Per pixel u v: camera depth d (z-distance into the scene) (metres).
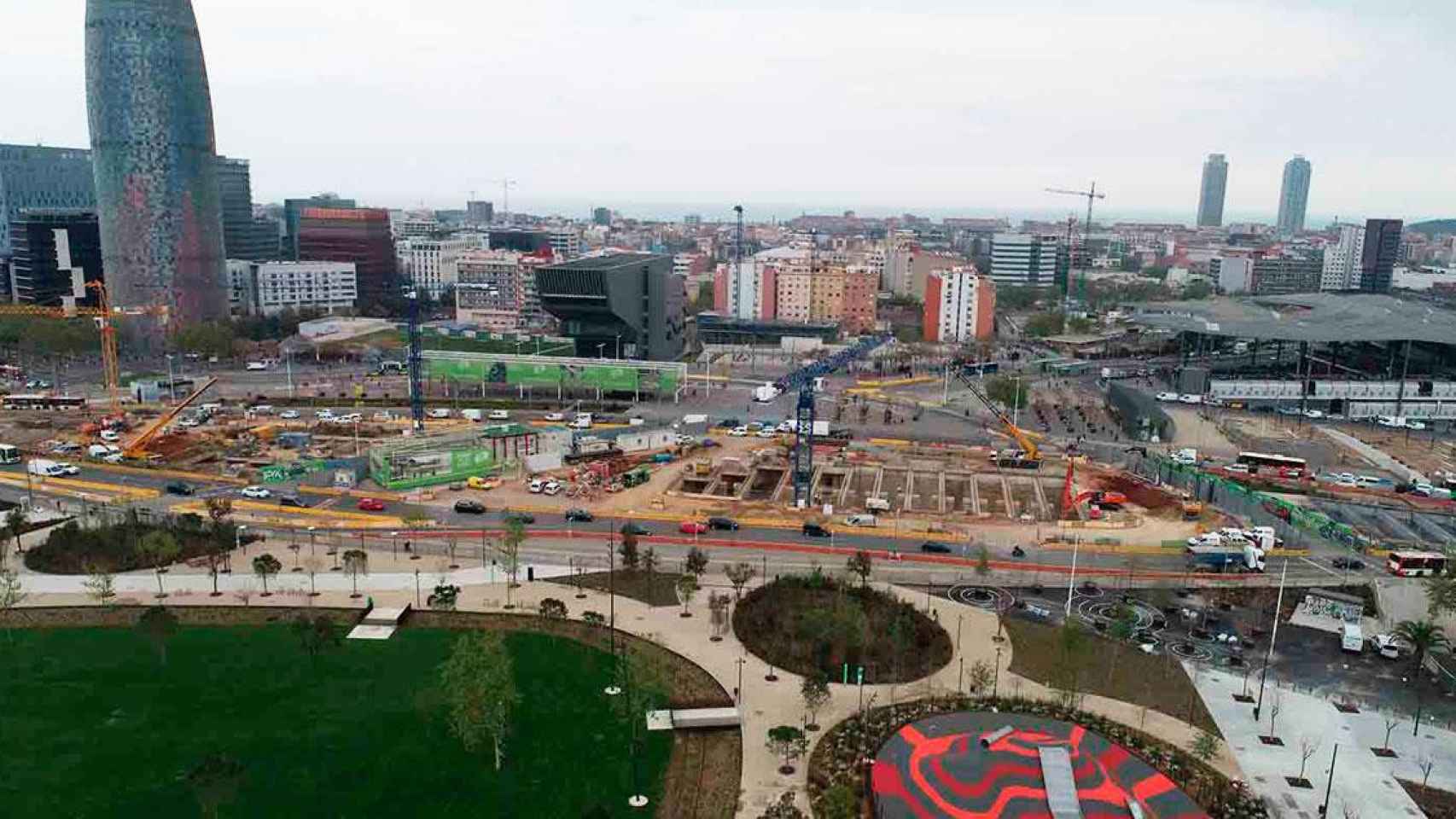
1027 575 171.62
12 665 130.88
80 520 188.62
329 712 120.12
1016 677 133.25
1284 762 114.81
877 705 124.94
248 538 181.38
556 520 198.75
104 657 133.88
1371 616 158.00
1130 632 147.50
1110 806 104.00
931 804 103.38
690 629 145.62
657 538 188.00
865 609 151.38
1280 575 173.25
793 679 131.00
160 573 163.12
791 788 106.69
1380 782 111.31
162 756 109.88
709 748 114.19
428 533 188.62
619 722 119.25
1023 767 110.56
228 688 125.50
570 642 140.62
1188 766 112.31
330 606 151.75
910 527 197.12
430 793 103.88
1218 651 143.62
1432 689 133.62
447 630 143.88
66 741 112.81
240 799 102.38
